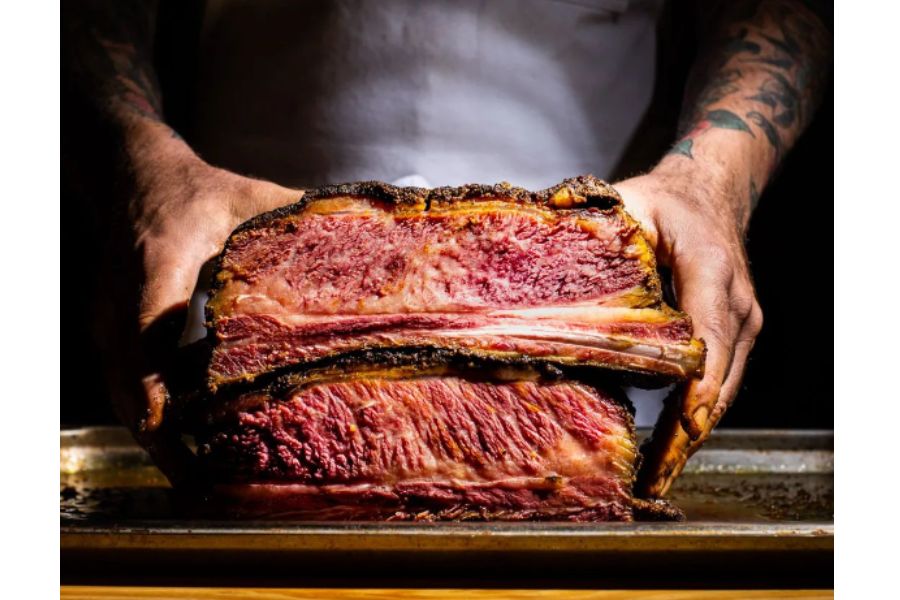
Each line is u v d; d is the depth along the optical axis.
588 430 1.67
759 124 2.57
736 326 1.97
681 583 1.46
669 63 3.01
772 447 2.60
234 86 2.86
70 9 2.97
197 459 1.77
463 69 2.77
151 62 3.06
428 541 1.42
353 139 2.79
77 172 2.57
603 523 1.47
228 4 2.87
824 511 2.05
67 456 2.52
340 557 1.44
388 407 1.68
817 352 3.82
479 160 2.80
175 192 2.05
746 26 2.95
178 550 1.44
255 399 1.69
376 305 1.71
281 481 1.69
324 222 1.73
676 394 1.79
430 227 1.74
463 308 1.71
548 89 2.85
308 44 2.79
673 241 1.92
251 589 1.42
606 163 2.93
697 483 2.41
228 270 1.72
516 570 1.46
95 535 1.43
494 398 1.68
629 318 1.71
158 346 1.87
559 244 1.73
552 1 2.81
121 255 2.02
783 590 1.44
